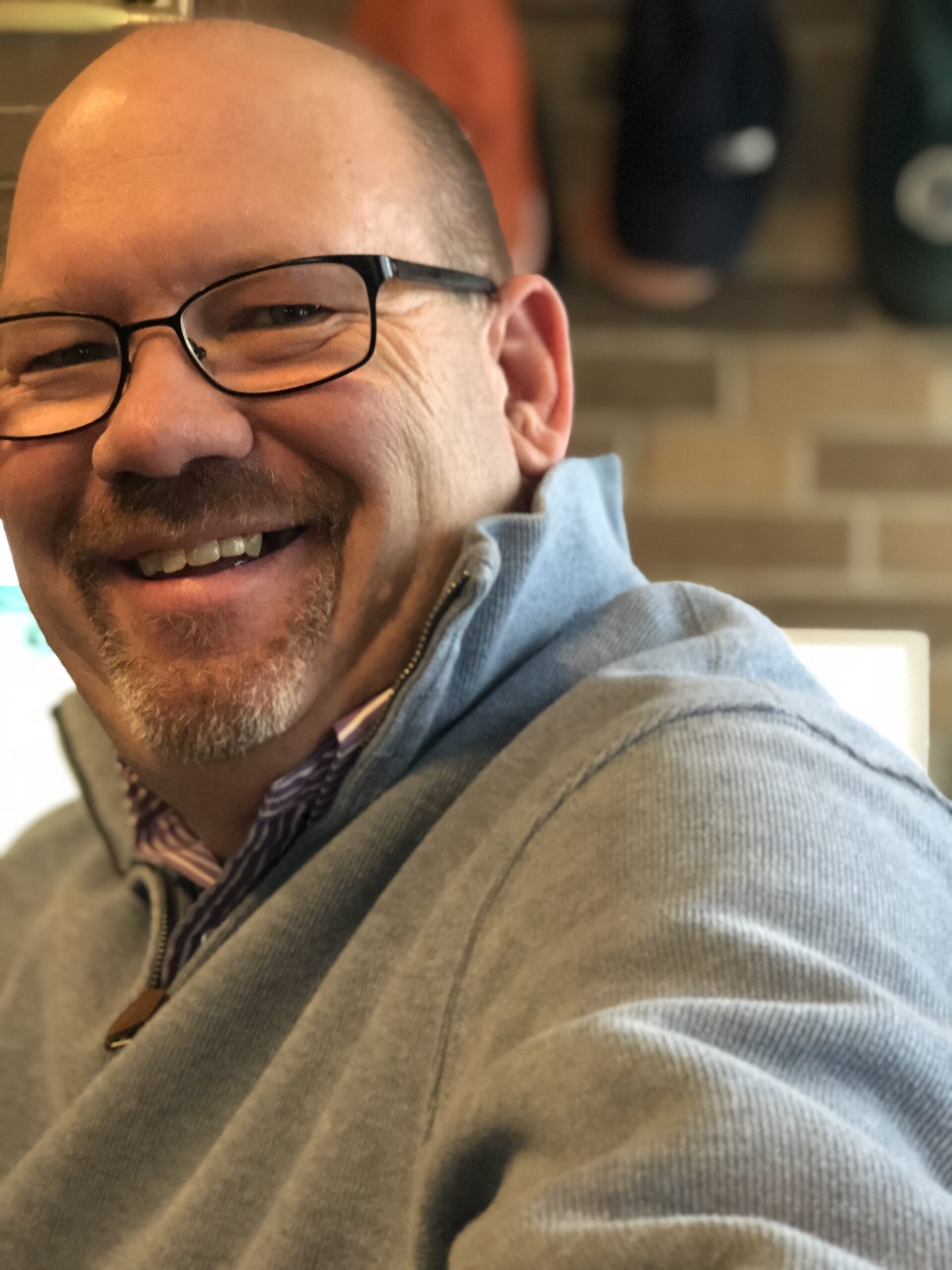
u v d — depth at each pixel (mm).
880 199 1582
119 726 758
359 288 684
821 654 1028
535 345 792
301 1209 521
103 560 715
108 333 689
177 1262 550
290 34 723
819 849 489
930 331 1645
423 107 755
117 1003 777
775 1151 373
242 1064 619
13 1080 791
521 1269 379
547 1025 471
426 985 549
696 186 1552
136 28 755
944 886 545
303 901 634
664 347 1660
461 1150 453
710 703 557
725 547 1672
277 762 701
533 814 563
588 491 733
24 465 713
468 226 752
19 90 775
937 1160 419
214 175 671
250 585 679
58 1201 602
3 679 1163
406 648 704
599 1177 385
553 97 1636
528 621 685
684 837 493
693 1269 351
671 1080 395
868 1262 349
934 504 1655
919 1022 431
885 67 1567
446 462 704
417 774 654
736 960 442
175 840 814
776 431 1662
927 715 1016
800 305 1651
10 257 713
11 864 986
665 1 1536
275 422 668
